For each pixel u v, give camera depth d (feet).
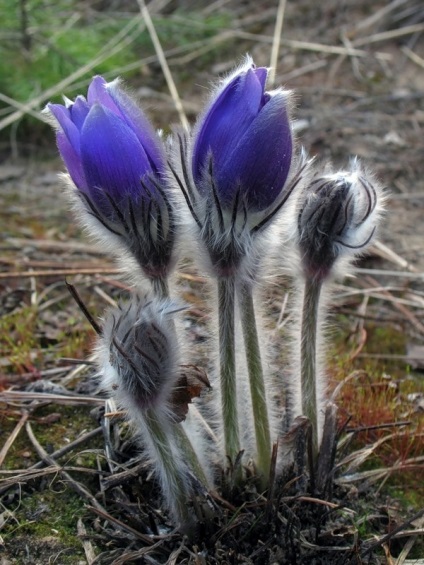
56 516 0.80
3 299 1.19
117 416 0.86
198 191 0.66
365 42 1.94
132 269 0.73
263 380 0.74
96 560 0.75
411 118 1.68
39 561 0.76
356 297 1.23
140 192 0.66
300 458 0.78
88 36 1.96
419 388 1.03
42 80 1.78
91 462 0.86
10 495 0.82
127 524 0.78
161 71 1.94
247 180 0.64
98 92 0.66
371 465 0.89
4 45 1.86
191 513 0.74
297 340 0.81
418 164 1.53
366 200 0.73
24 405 0.93
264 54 1.94
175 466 0.71
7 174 1.61
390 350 1.12
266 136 0.62
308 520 0.77
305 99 1.76
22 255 1.32
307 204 0.73
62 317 1.16
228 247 0.67
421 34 1.95
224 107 0.63
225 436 0.76
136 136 0.66
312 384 0.78
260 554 0.73
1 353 1.07
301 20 2.05
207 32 2.03
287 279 1.06
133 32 2.01
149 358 0.65
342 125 1.66
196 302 1.09
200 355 0.90
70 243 1.36
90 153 0.64
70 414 0.93
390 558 0.75
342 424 0.89
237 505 0.77
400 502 0.85
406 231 1.36
